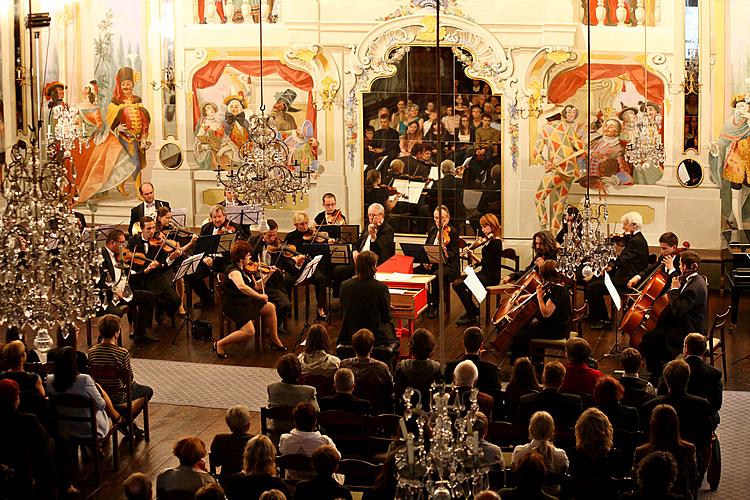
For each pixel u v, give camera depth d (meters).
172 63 21.31
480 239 17.88
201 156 21.62
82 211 22.02
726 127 19.27
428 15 20.30
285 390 10.98
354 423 10.73
